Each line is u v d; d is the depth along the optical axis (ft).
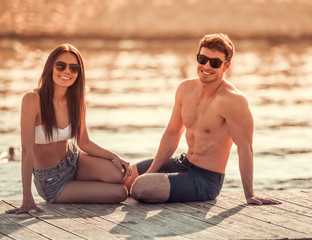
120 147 37.22
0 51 121.29
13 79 76.38
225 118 18.76
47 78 18.08
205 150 19.24
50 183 18.70
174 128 20.30
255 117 51.03
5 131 41.88
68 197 18.76
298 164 32.24
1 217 17.07
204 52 18.54
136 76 83.76
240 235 15.53
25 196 17.60
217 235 15.51
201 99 19.31
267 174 29.81
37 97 17.97
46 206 18.47
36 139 18.28
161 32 163.84
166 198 18.75
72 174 19.13
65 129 18.53
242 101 18.52
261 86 74.84
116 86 72.64
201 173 19.21
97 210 18.02
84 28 163.73
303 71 94.38
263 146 37.78
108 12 184.44
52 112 18.11
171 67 96.89
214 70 18.54
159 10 189.16
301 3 199.11
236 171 30.12
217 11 188.14
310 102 61.21
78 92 18.61
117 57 113.50
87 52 122.83
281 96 65.82
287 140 40.01
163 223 16.62
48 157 18.63
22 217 17.08
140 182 18.71
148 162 20.77
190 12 186.70
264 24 173.17
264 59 114.93
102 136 41.22
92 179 19.34
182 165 19.77
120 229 15.98
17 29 156.04
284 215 17.63
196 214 17.63
